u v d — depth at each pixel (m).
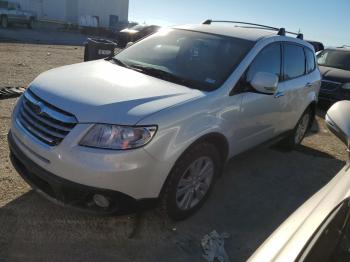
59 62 13.01
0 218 3.32
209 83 3.69
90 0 44.03
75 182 2.87
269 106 4.41
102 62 4.29
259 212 4.05
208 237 3.40
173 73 3.86
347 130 2.41
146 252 3.15
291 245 1.55
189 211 3.59
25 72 10.05
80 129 2.87
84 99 3.04
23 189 3.81
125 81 3.50
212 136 3.49
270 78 3.75
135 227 3.44
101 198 2.97
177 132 3.09
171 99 3.24
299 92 5.25
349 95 9.45
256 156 5.66
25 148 3.17
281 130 5.15
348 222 1.64
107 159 2.82
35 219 3.37
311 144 6.72
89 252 3.06
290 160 5.72
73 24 39.06
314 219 1.73
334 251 1.54
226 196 4.28
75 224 3.37
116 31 37.19
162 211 3.31
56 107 3.03
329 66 10.58
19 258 2.89
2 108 6.30
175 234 3.43
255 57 4.10
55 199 3.06
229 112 3.68
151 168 2.97
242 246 3.42
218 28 4.61
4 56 12.71
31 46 17.75
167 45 4.41
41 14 39.97
